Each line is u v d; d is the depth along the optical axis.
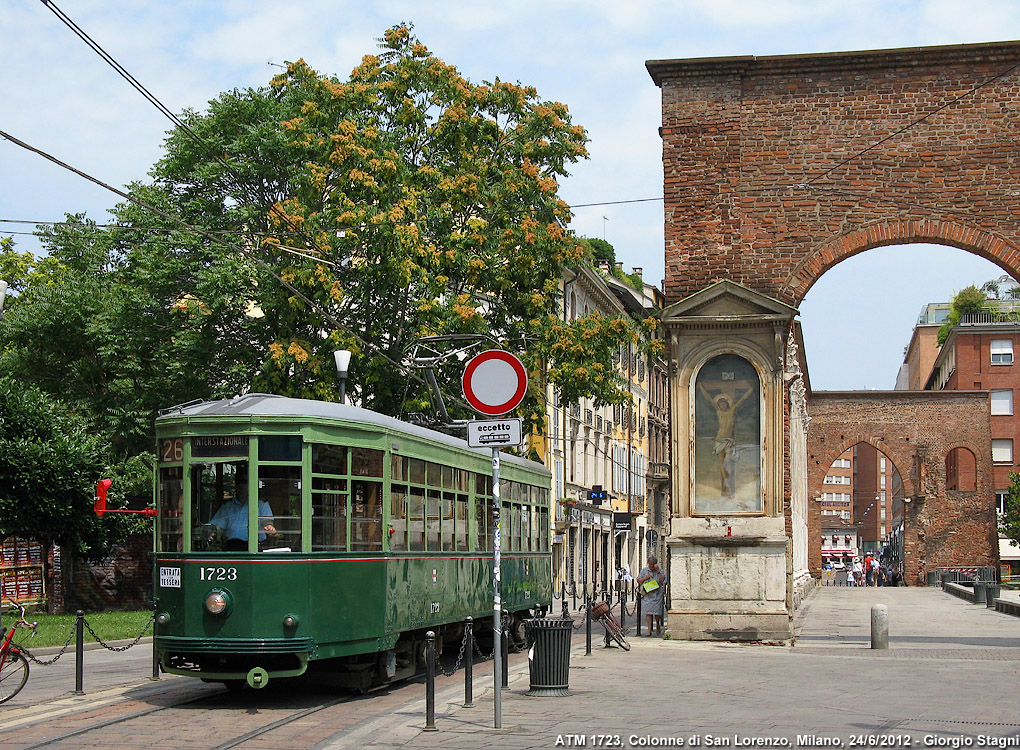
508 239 28.31
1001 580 72.62
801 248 23.16
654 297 73.12
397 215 26.72
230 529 13.90
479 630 20.28
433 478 17.31
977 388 80.69
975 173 22.72
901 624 30.67
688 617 22.62
